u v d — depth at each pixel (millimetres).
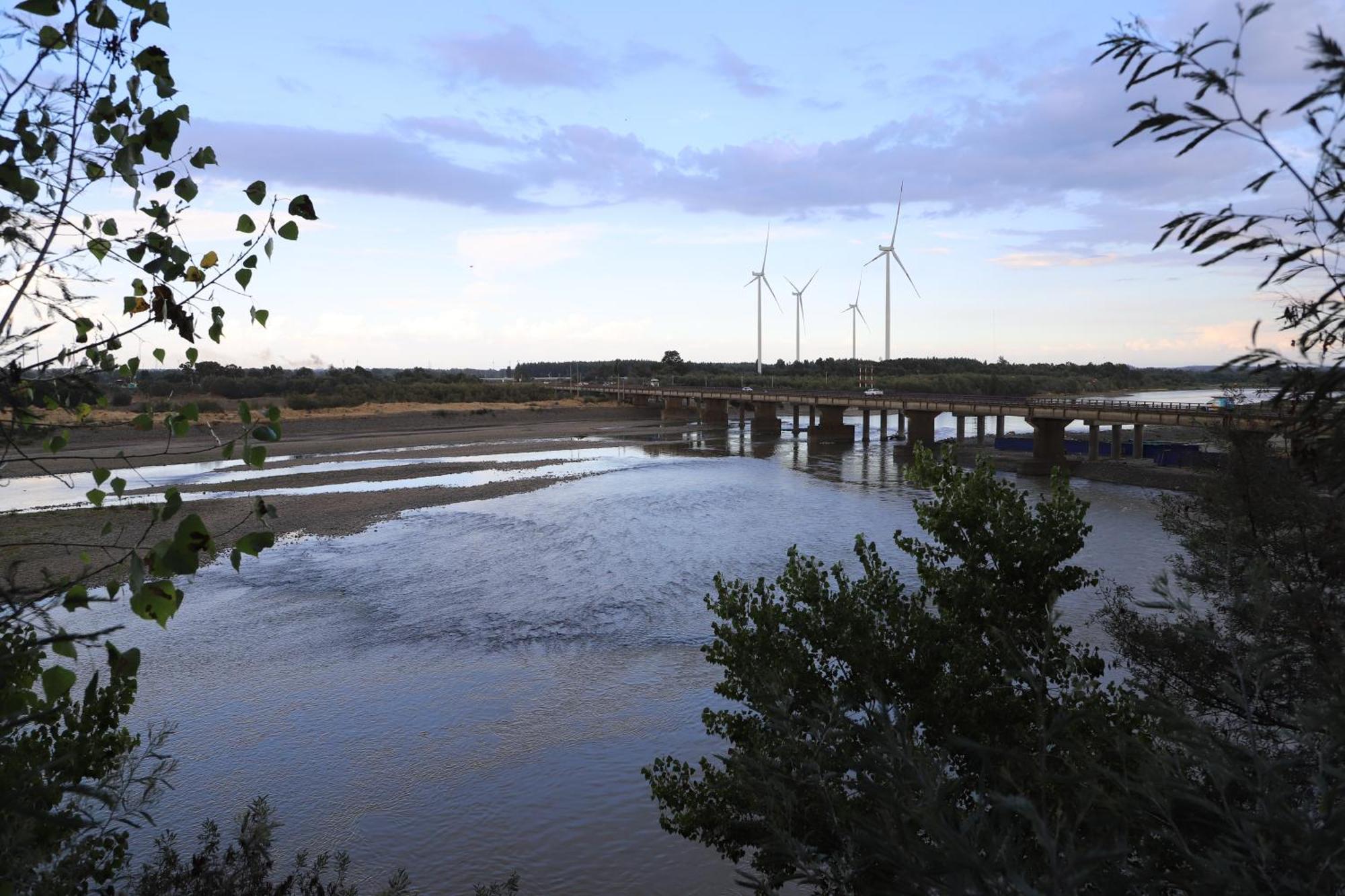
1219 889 2281
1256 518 7766
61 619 24875
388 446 92438
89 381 3438
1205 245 2479
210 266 3645
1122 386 197875
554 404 156875
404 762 16938
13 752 3680
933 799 2658
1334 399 2529
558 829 14367
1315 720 2633
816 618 10914
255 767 16719
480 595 29375
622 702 19875
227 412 98188
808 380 191125
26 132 3070
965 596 10773
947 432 109688
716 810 9953
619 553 35750
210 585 31047
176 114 3328
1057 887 2262
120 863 6195
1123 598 13836
